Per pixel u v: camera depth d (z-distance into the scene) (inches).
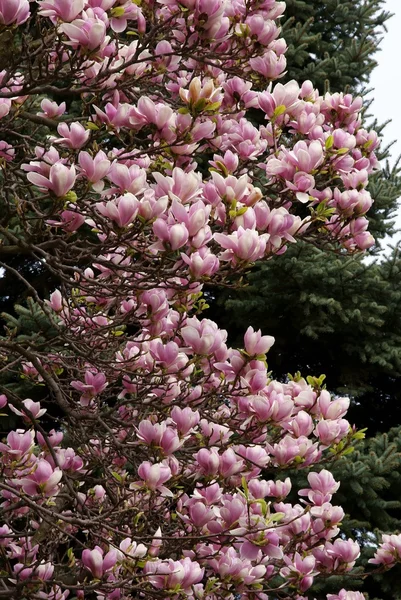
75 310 161.8
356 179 137.9
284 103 138.3
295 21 372.2
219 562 120.7
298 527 131.4
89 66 110.5
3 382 280.7
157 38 131.8
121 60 126.5
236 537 116.0
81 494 150.9
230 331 344.5
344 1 372.5
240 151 140.3
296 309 309.7
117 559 117.6
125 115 118.0
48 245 116.6
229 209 112.7
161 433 113.8
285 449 125.8
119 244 105.7
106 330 136.0
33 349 148.6
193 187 107.3
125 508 132.7
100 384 139.1
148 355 142.9
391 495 299.0
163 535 134.8
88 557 112.0
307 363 359.6
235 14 134.8
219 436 129.4
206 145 148.2
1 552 127.5
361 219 138.5
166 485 132.2
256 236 105.7
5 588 129.3
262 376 119.4
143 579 119.0
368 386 327.3
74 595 202.4
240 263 106.9
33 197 123.6
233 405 144.1
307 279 296.7
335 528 134.5
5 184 124.3
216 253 125.1
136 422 144.9
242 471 136.2
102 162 103.3
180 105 143.9
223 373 124.5
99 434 148.7
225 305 313.3
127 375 143.1
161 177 106.7
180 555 136.1
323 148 138.4
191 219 101.6
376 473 271.9
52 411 309.6
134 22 196.4
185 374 129.6
